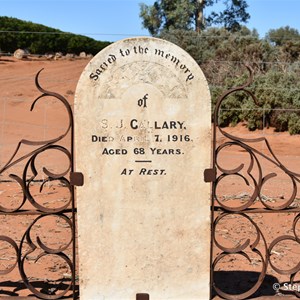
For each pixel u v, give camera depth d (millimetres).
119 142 1988
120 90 1966
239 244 2869
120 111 1974
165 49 1955
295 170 5016
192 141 1995
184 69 1963
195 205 2027
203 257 2051
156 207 2021
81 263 2041
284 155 6027
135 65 1956
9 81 11430
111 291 2053
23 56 15750
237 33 12859
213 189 2029
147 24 15805
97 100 1967
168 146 1993
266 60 10789
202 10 15492
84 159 1995
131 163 1999
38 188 3898
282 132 7379
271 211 2098
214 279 2455
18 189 3859
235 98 7961
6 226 3150
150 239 2035
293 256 2748
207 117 1986
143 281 2051
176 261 2047
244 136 7180
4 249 2779
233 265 2627
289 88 8000
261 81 8156
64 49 18391
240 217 3352
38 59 16047
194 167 2008
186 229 2037
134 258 2043
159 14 15750
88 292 2049
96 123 1978
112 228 2025
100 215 2020
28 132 7422
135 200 2016
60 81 11766
